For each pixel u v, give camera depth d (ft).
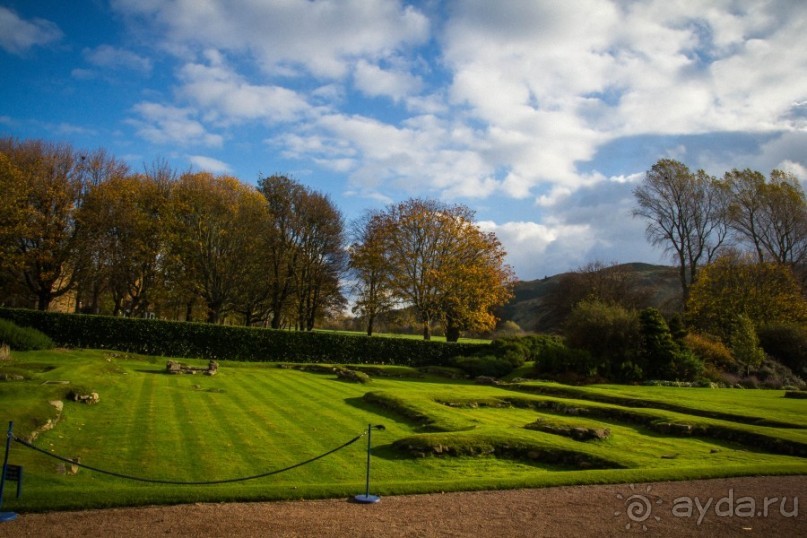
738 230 177.47
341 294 182.80
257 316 179.01
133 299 152.97
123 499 30.35
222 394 76.23
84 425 53.01
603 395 89.86
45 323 115.44
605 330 125.49
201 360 120.06
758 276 160.15
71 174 145.48
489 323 166.20
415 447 48.55
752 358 131.64
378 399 75.36
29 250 135.23
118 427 53.01
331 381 100.89
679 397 90.68
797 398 93.56
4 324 100.37
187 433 52.11
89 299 183.11
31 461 37.73
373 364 136.26
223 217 155.22
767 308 153.28
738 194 175.11
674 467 44.16
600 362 121.19
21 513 27.91
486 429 57.36
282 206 174.81
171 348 123.75
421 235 167.22
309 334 136.46
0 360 80.94
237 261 156.25
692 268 178.50
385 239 169.07
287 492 33.09
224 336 128.47
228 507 30.25
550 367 124.47
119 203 145.59
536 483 37.04
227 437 51.52
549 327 256.73
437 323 175.83
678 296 205.36
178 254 151.02
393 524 27.81
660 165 180.55
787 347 142.82
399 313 172.04
